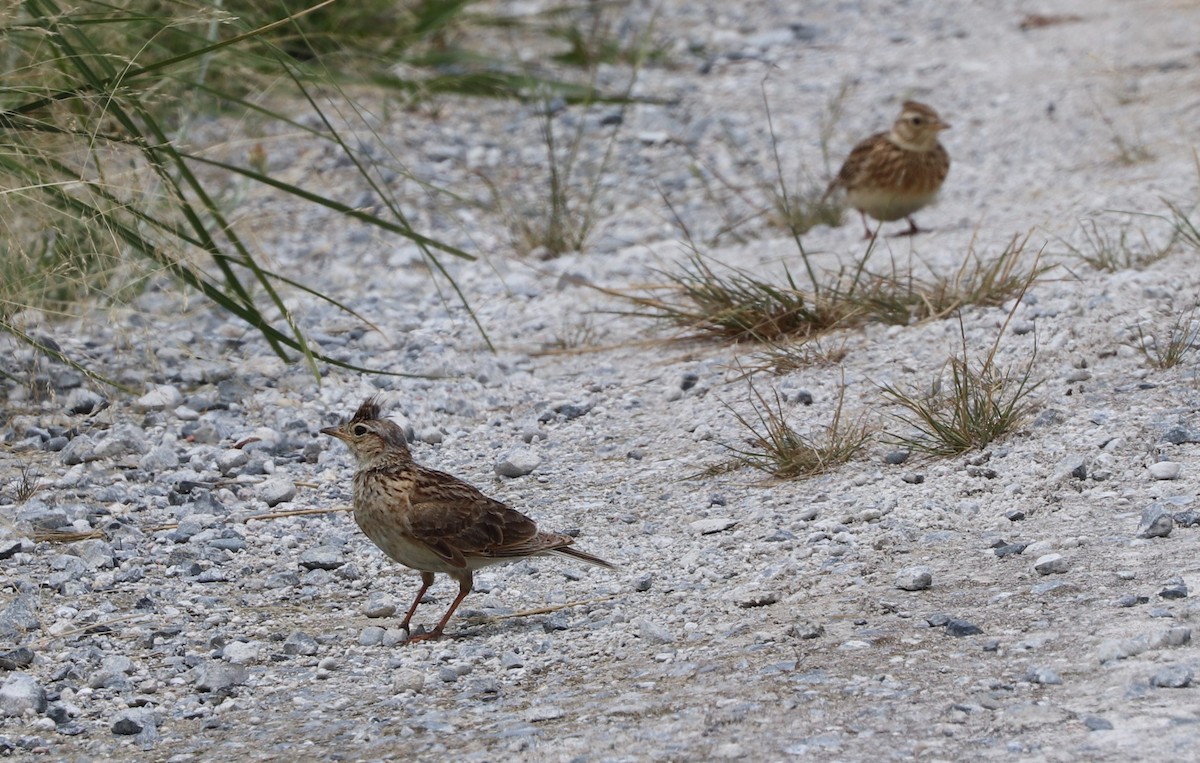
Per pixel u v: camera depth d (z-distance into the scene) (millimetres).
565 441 12227
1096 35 26531
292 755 7094
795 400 12094
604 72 25094
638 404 12891
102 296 14109
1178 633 7188
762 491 10594
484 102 23234
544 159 21172
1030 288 13539
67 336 13898
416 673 8109
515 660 8156
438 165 20703
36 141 12305
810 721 6848
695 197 19547
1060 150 20078
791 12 29641
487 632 8734
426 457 11992
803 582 8836
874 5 30156
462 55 23906
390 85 22391
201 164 18875
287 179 19578
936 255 15484
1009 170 19562
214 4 14852
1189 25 26406
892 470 10539
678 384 13031
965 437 10602
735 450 11070
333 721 7527
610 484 11156
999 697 6891
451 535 8500
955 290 13773
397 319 15305
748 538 9758
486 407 13102
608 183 20234
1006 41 26953
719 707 7125
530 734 7051
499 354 14328
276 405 12891
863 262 13781
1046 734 6449
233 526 10578
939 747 6449
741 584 9023
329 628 8922
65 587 9469
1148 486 9500
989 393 10844
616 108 23172
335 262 17078
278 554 10133
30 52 12805
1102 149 19719
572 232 17703
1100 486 9648
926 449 10594
